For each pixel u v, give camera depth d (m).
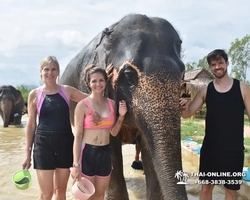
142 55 2.53
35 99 2.83
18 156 6.00
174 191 2.14
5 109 10.76
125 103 2.63
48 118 2.78
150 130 2.38
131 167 5.27
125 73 2.57
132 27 2.77
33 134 2.87
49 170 2.76
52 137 2.75
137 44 2.59
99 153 2.66
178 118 2.38
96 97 2.66
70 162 2.86
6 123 10.80
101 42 3.27
